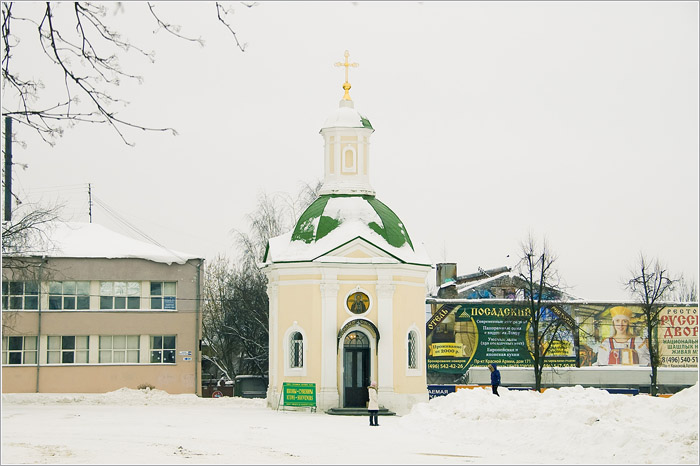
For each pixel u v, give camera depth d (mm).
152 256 62188
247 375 70062
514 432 27109
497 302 65188
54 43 14477
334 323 46656
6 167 17062
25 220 44625
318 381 46375
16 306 60906
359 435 31578
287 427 35594
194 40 14109
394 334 46938
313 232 48281
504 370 64625
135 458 23484
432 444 28016
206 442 28734
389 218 49281
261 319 68312
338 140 50344
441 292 73625
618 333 67000
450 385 61094
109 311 61562
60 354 61031
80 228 64250
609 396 33125
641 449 22172
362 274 47188
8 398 57344
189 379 61938
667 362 67375
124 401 56812
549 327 62000
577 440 24109
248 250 68562
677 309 67562
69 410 47531
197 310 62562
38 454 23828
